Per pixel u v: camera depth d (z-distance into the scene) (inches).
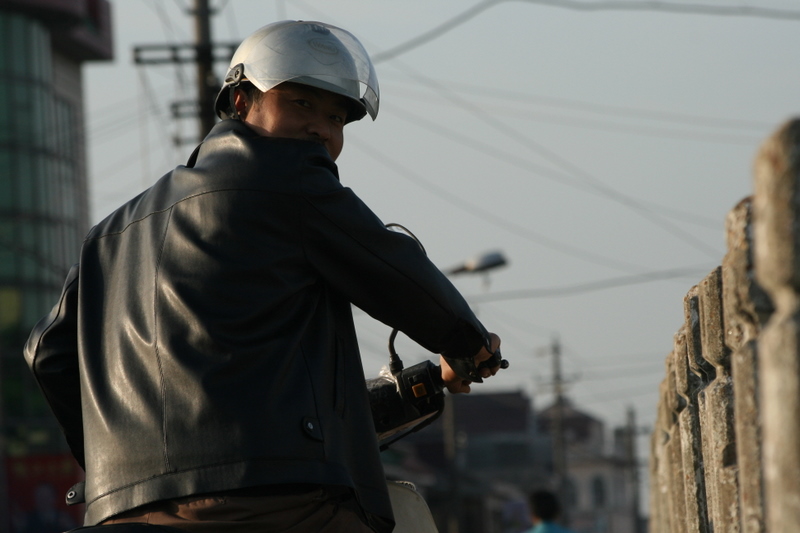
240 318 176.1
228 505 168.4
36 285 2578.7
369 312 190.5
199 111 1371.8
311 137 200.7
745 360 140.5
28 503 1961.1
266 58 200.7
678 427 310.3
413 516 232.2
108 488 177.2
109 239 196.4
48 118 2719.0
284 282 180.5
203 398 172.1
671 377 301.1
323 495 174.7
